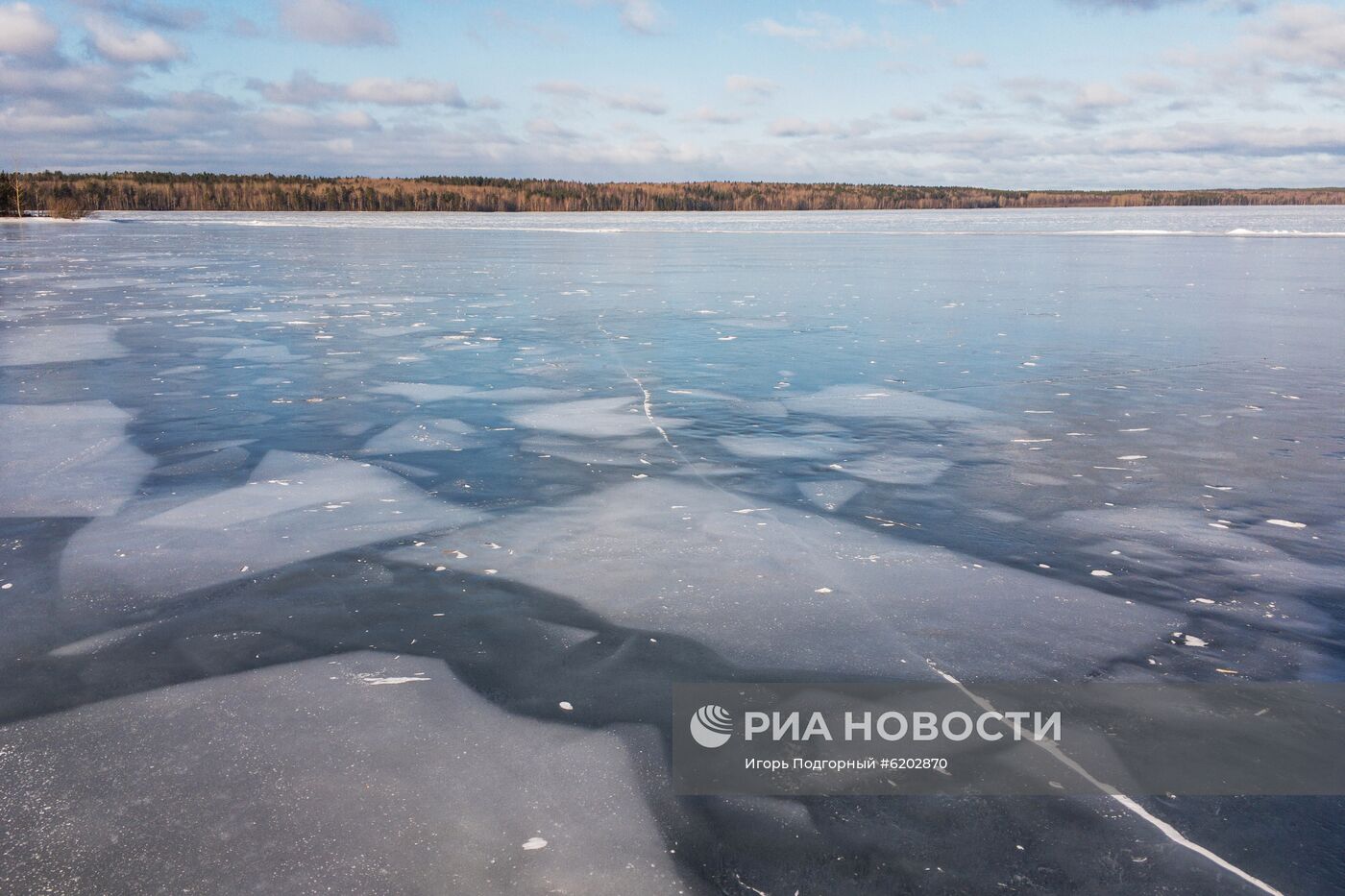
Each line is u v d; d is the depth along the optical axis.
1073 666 2.30
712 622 2.56
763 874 1.59
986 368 6.39
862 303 10.25
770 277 13.55
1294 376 5.94
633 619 2.58
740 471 4.04
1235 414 4.98
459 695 2.18
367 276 14.01
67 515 3.46
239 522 3.38
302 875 1.57
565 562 3.00
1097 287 11.58
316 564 2.99
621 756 1.94
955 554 3.05
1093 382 5.86
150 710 2.12
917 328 8.27
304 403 5.37
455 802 1.78
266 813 1.74
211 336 7.89
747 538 3.21
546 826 1.71
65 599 2.71
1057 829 1.70
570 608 2.65
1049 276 13.28
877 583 2.82
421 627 2.53
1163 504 3.53
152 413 5.11
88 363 6.61
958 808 1.76
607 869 1.59
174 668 2.31
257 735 2.02
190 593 2.76
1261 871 1.58
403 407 5.28
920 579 2.85
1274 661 2.32
